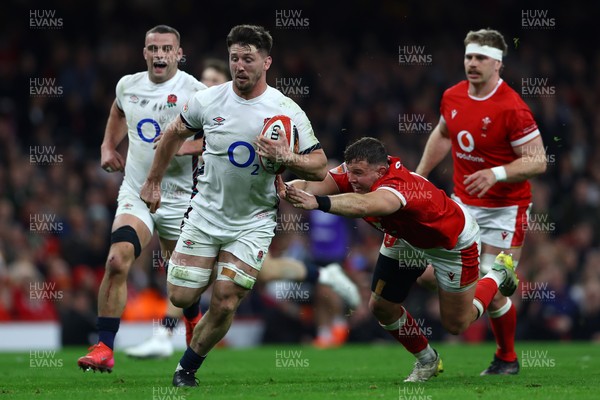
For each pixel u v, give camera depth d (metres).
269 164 23.98
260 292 52.69
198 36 76.88
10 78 69.06
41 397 22.59
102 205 58.44
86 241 54.62
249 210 24.83
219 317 24.62
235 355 39.34
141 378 28.31
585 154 71.56
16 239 52.06
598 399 21.42
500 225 31.12
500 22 83.88
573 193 65.62
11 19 72.44
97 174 61.09
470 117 30.83
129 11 75.94
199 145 29.08
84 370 27.62
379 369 32.09
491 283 28.03
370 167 24.17
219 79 35.94
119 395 22.91
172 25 77.31
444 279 26.25
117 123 31.05
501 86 30.69
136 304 50.50
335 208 22.70
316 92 73.88
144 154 29.88
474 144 30.89
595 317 52.34
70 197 58.53
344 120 70.56
